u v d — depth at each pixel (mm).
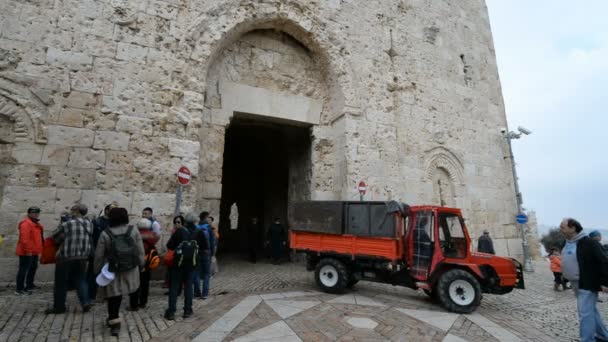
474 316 5668
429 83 12828
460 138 13141
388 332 4613
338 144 10758
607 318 6434
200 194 8648
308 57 11172
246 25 9523
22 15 6891
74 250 4902
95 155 7008
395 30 12422
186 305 4945
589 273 4133
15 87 6594
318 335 4363
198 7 8656
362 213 6820
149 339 4070
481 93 14398
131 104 7508
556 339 4809
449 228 6383
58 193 6598
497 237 13078
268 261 12422
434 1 13922
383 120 11188
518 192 14055
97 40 7426
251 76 10062
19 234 5879
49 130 6715
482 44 15211
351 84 10789
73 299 5566
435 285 6332
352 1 11555
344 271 6707
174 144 7777
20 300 5348
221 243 19516
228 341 4062
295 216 7676
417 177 11602
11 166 6375
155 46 7973
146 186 7355
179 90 8031
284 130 13430
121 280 4137
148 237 5230
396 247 6297
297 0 10250
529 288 9008
